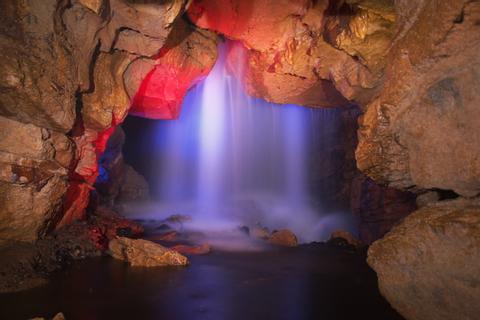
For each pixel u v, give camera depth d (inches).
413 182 187.3
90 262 280.1
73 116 239.6
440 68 150.1
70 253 280.1
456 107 146.0
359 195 535.8
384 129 187.3
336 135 689.6
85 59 246.1
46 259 251.3
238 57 427.5
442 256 144.9
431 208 165.6
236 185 861.2
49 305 190.4
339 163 684.7
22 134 219.8
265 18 298.5
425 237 152.8
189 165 907.4
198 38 371.6
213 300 211.9
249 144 841.5
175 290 227.0
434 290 148.8
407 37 167.8
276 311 197.5
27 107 216.5
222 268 286.2
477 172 140.1
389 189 472.4
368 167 210.4
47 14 209.0
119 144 592.7
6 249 236.7
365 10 207.0
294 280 257.3
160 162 871.1
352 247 383.2
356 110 593.3
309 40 292.2
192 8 317.4
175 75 372.8
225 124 844.0
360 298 220.4
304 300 215.9
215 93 830.5
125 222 425.7
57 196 247.6
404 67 170.2
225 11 309.1
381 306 207.2
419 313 156.0
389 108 181.6
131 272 261.3
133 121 836.0
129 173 687.1
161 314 188.1
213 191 870.4
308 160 775.1
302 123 783.1
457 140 147.2
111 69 287.0
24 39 207.5
